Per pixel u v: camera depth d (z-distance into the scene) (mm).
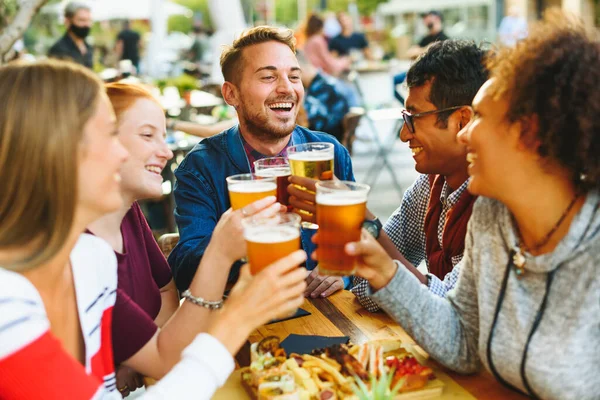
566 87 1234
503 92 1308
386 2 19781
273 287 1292
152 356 1598
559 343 1312
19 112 1175
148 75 11219
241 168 2494
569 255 1286
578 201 1312
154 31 11359
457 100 1981
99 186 1255
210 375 1243
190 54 13422
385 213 6152
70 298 1405
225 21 9086
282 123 2461
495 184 1354
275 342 1540
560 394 1324
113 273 1515
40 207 1209
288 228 1335
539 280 1352
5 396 1152
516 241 1386
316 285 2111
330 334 1784
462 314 1576
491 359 1436
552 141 1256
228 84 2508
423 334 1533
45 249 1229
